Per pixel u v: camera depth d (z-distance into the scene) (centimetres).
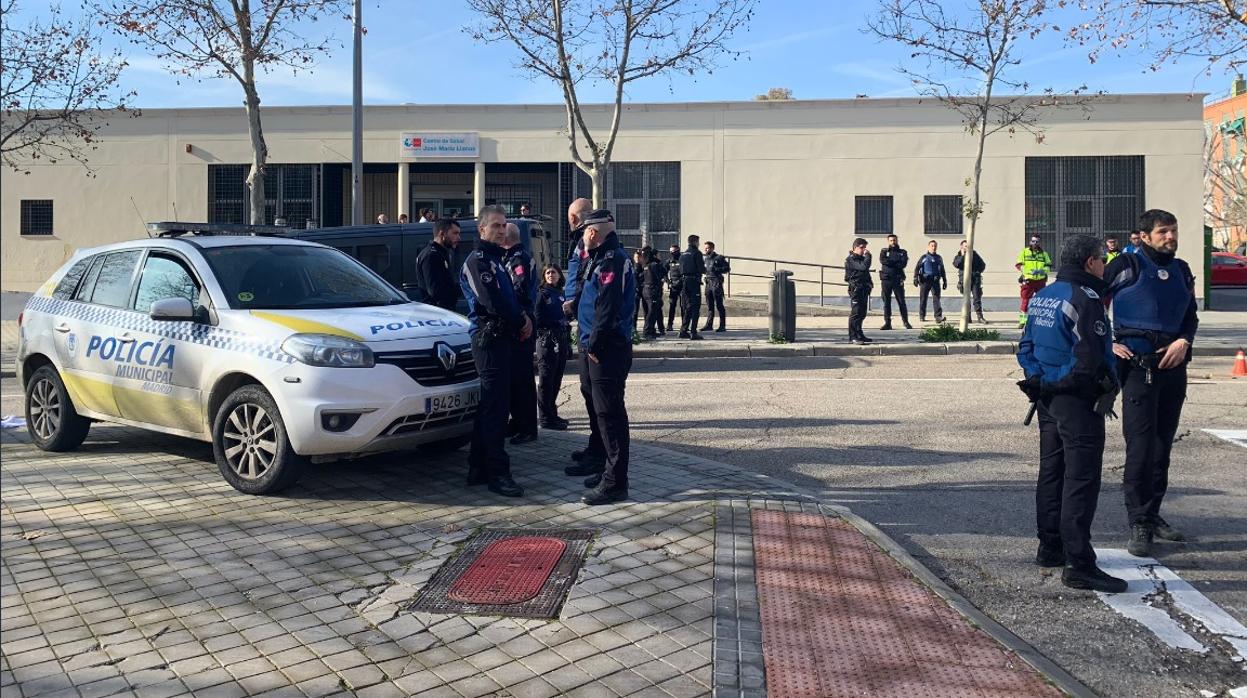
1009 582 498
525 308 734
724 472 672
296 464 604
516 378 752
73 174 2570
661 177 2500
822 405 1001
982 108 1662
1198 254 2392
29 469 698
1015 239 2416
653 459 719
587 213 667
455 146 2492
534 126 2494
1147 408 536
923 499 641
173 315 630
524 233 1185
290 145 2527
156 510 588
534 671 371
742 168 2472
